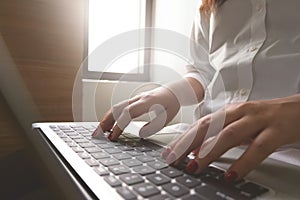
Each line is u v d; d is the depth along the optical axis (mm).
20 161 483
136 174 219
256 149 221
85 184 205
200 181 206
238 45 477
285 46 401
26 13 659
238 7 474
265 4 424
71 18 711
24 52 660
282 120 235
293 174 248
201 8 594
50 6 685
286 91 388
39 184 358
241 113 253
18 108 647
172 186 193
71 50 711
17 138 634
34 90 671
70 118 700
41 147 365
